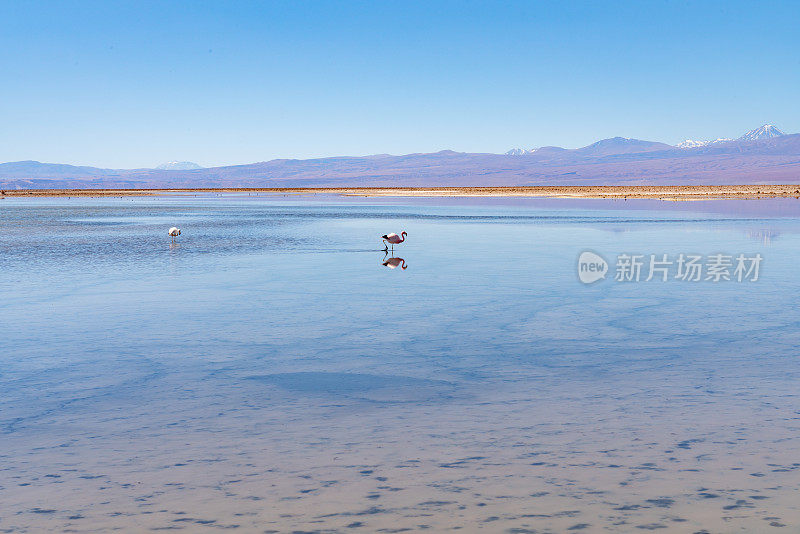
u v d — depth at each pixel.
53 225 42.47
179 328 11.54
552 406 7.17
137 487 5.20
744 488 5.05
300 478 5.34
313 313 12.88
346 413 7.03
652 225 38.12
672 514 4.64
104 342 10.50
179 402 7.47
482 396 7.60
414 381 8.27
